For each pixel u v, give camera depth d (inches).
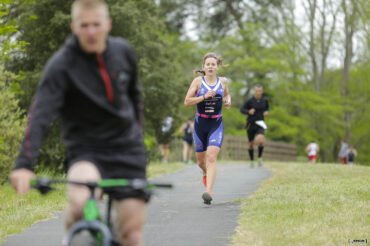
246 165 1900.8
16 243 637.3
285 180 1218.6
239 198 965.8
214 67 888.9
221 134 883.4
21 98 1633.9
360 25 3469.5
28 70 1738.4
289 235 626.8
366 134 3801.7
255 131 1731.1
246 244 594.9
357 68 3708.2
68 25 1662.2
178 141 2618.1
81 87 343.0
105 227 313.1
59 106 341.4
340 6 3516.2
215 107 880.9
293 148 3978.8
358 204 814.5
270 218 742.5
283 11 3718.0
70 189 339.0
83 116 351.3
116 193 352.2
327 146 3833.7
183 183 1293.1
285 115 3535.9
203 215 803.4
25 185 322.3
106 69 350.0
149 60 2064.5
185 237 647.8
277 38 3730.3
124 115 351.6
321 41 3629.4
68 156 359.6
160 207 887.7
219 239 631.2
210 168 877.2
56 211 872.3
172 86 2158.0
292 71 3555.6
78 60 344.2
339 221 701.3
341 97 3627.0
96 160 350.6
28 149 326.6
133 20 1893.5
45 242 643.5
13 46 1177.4
